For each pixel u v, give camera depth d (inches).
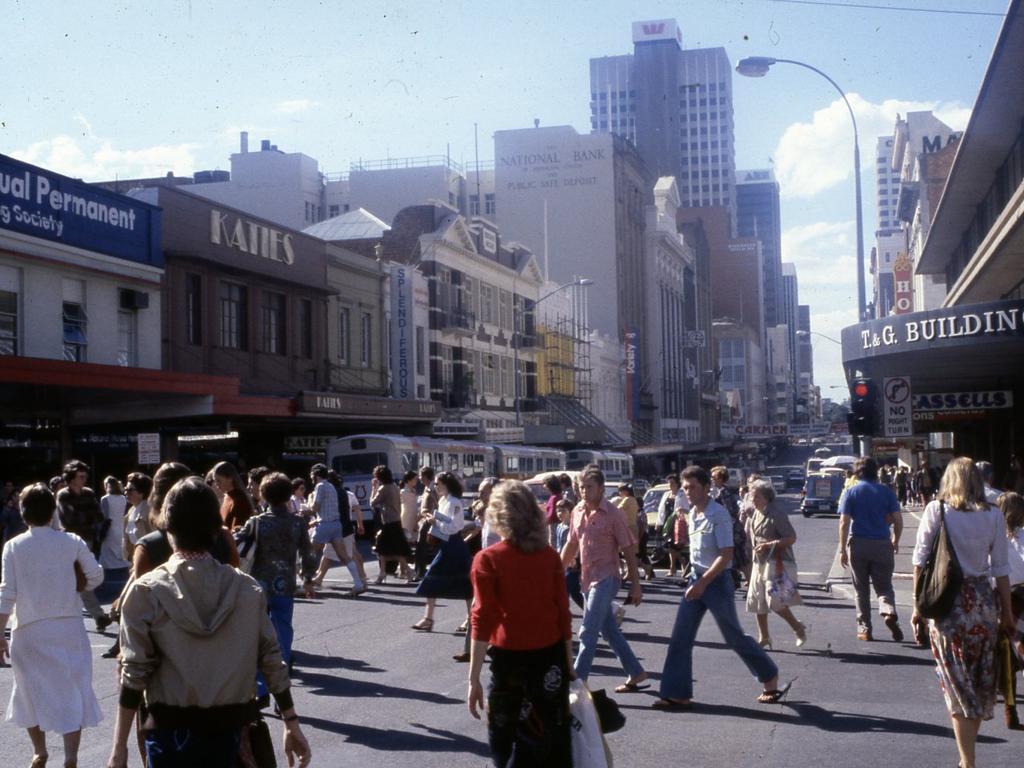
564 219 3631.9
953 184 1363.2
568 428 2425.0
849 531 518.0
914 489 2154.3
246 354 1517.0
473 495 1190.3
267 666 188.1
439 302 2137.1
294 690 409.1
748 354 7007.9
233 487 417.7
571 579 510.6
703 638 530.3
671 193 4685.0
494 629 237.0
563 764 233.0
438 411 1792.6
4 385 951.6
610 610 388.2
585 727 234.5
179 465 293.7
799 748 320.5
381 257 2032.5
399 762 309.9
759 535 495.5
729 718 358.0
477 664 237.1
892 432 818.2
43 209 1124.5
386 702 388.5
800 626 493.0
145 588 179.2
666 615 626.2
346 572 875.4
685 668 371.9
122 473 1275.8
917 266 1909.4
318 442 1663.4
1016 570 351.9
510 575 235.8
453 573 492.1
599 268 3619.6
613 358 3513.8
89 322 1193.4
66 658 291.7
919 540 287.9
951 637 279.9
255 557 390.6
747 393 6968.5
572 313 3068.4
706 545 376.5
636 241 3998.5
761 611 493.0
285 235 1620.3
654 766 302.8
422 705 383.2
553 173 3639.3
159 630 177.8
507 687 233.9
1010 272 1253.1
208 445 1485.0
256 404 1262.3
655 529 970.7
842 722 351.9
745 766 302.5
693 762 306.5
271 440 1662.2
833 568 868.0
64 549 294.8
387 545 787.4
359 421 1611.7
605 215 3614.7
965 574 281.7
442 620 598.2
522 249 2689.5
